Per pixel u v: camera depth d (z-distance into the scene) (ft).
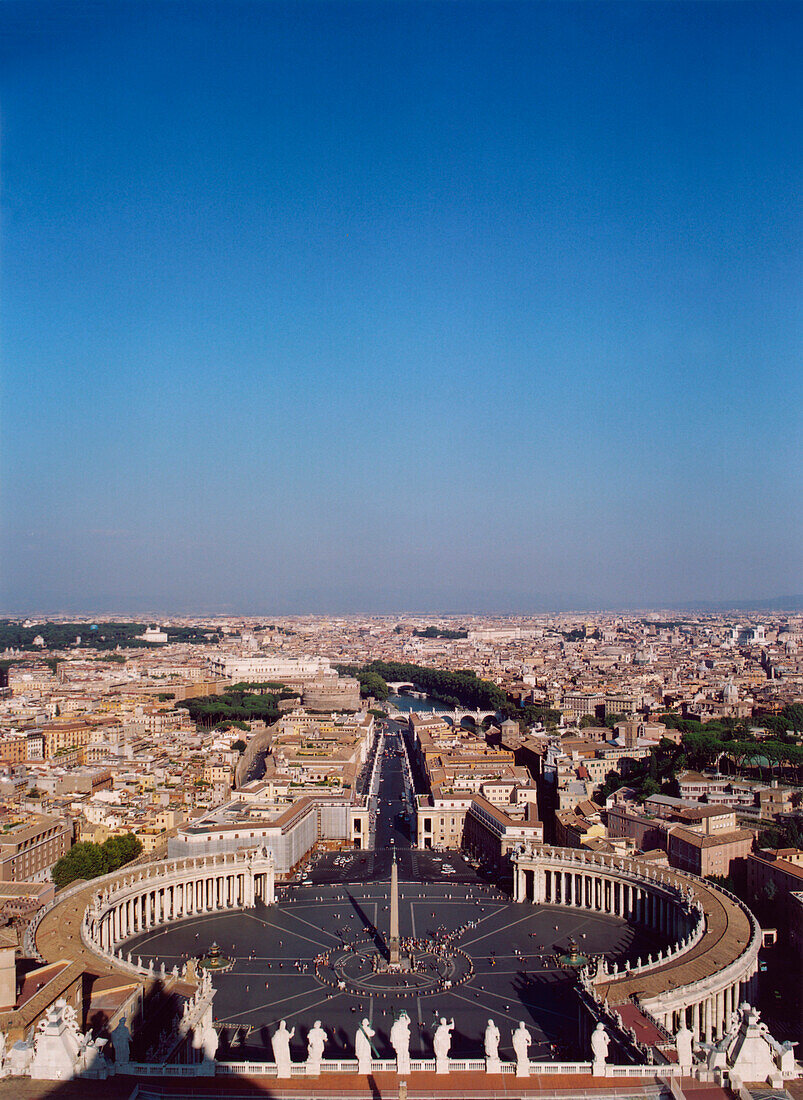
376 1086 534.78
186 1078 537.65
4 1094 488.85
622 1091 524.52
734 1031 535.19
